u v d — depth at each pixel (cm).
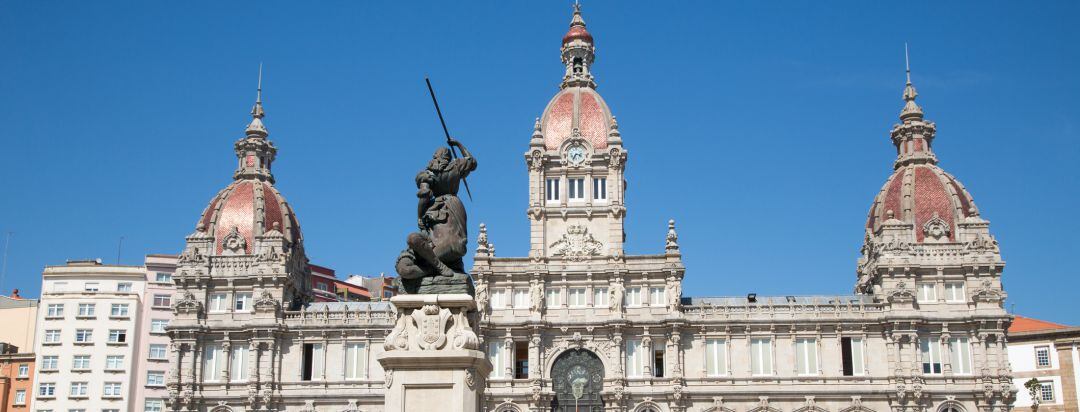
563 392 11000
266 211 12112
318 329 11412
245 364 11425
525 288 11275
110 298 13738
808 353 11050
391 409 2895
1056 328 12862
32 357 13625
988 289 10956
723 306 11150
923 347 10975
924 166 11850
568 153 11712
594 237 11406
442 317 2956
